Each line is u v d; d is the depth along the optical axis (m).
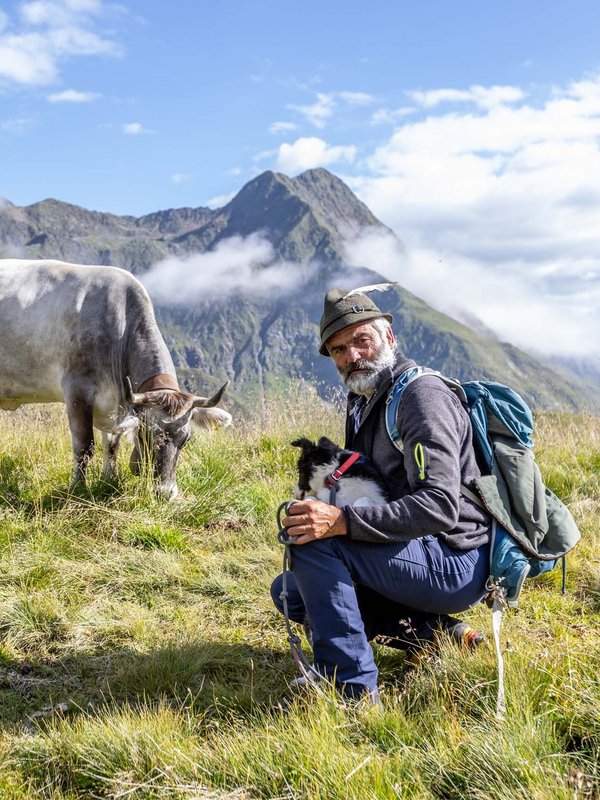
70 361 4.43
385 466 2.22
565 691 1.88
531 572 2.23
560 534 2.15
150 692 2.21
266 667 2.40
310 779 1.63
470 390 2.23
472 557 2.11
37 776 1.80
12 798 1.70
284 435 5.37
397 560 2.04
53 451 4.71
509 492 2.12
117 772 1.74
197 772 1.71
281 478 4.52
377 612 2.34
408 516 1.95
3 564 3.07
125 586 3.04
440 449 2.01
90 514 3.65
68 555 3.24
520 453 2.15
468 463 2.14
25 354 4.54
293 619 2.39
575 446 5.40
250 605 2.87
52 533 3.39
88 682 2.33
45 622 2.67
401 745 1.75
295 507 2.00
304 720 1.87
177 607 2.89
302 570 2.03
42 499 3.86
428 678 2.06
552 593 2.93
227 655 2.46
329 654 2.01
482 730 1.76
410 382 2.14
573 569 3.13
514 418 2.17
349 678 1.99
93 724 1.93
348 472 2.21
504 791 1.54
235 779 1.68
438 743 1.71
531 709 1.83
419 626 2.29
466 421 2.16
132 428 3.94
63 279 4.55
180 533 3.56
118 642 2.60
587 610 2.80
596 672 1.97
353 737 1.83
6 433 4.99
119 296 4.48
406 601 2.10
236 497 4.06
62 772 1.81
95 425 4.68
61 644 2.57
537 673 1.99
